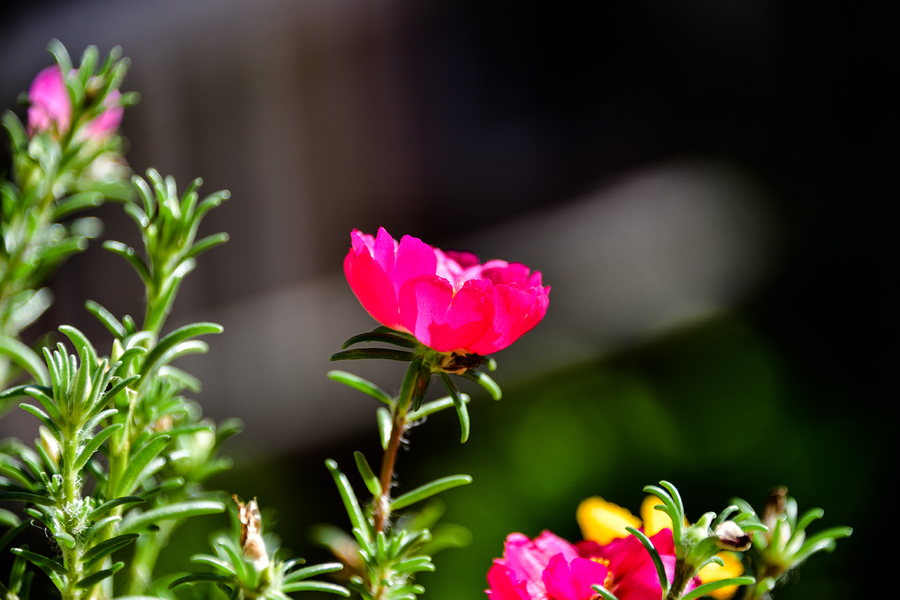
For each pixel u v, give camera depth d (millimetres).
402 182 7023
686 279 6750
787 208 6652
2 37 5930
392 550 1306
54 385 1163
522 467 5062
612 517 1565
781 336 6105
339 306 6758
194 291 6695
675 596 1185
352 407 6500
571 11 7191
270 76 6844
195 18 6535
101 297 6215
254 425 6527
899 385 5477
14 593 1328
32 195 1822
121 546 1206
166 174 6617
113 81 1836
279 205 6910
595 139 7164
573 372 5941
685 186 6941
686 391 5637
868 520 4680
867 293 6094
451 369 1353
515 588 1268
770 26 6984
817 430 5164
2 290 1758
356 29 6930
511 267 1577
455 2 7086
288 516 5059
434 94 7062
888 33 6645
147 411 1437
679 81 7121
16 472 1356
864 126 6613
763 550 1418
